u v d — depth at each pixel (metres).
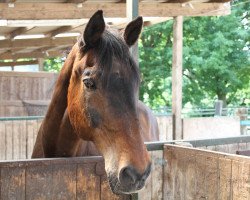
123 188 1.94
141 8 6.84
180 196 2.88
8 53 11.37
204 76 14.73
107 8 6.46
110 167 2.02
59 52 11.66
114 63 2.07
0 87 8.34
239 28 14.16
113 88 2.05
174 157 2.92
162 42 14.94
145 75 14.45
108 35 2.18
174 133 7.45
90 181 2.59
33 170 2.44
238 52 14.09
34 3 5.98
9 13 5.86
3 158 6.46
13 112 8.45
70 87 2.39
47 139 2.78
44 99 8.80
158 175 3.01
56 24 6.58
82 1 6.19
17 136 6.57
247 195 2.36
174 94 7.41
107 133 2.07
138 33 2.34
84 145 2.80
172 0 7.03
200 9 7.18
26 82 8.61
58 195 2.51
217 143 3.29
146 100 15.37
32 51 11.08
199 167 2.71
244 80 15.23
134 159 1.95
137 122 2.06
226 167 2.50
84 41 2.18
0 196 2.37
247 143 3.47
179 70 7.34
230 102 16.73
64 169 2.52
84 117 2.16
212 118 8.40
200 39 13.54
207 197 2.65
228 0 7.15
